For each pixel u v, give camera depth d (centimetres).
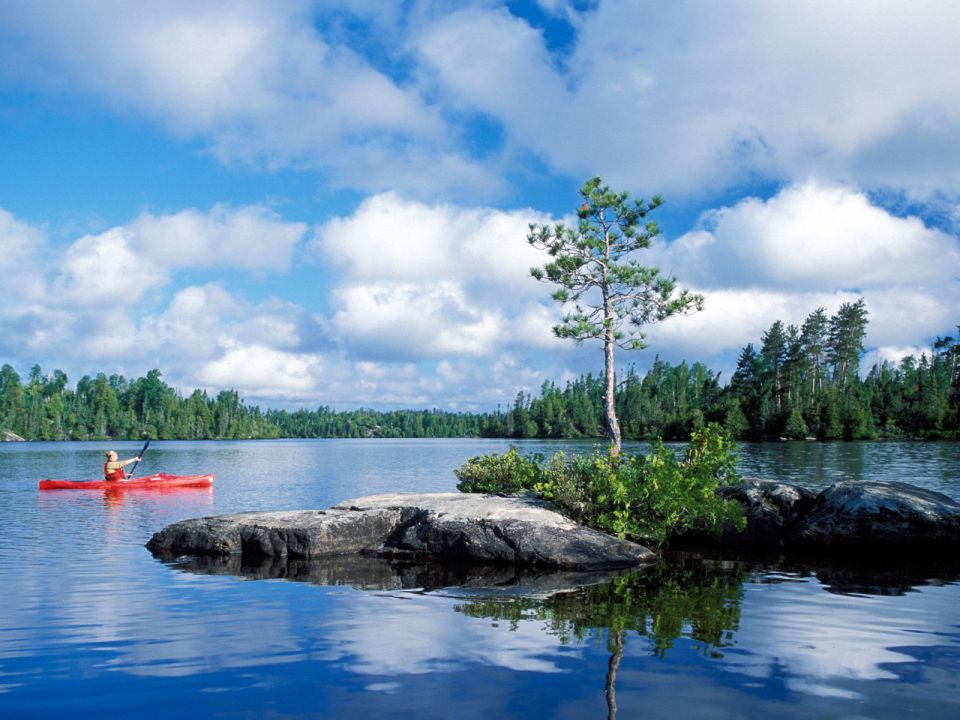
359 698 582
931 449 5544
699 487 1429
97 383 15650
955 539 1308
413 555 1347
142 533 1650
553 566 1223
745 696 584
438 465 5025
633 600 953
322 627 809
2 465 4869
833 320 8856
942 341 8606
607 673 642
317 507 2247
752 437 8331
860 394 9112
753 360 9150
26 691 604
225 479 3569
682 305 1978
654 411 9919
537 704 566
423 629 799
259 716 546
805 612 880
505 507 1425
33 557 1327
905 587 1041
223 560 1305
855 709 556
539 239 2044
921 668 658
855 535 1351
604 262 2002
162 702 577
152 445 11644
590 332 1930
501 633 782
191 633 783
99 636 772
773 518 1467
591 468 1566
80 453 7344
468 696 585
